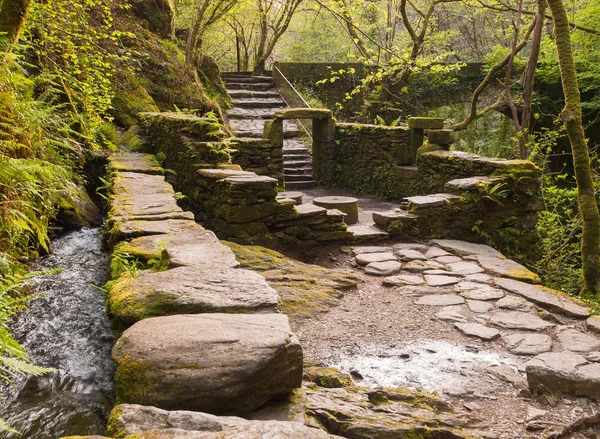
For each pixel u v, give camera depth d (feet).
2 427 6.37
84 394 9.79
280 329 7.77
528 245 28.14
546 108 62.95
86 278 15.19
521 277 20.76
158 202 18.30
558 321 16.75
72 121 27.55
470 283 19.95
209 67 59.52
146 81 44.80
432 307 17.63
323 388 10.94
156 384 6.60
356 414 9.55
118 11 47.62
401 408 10.48
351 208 32.35
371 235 25.48
